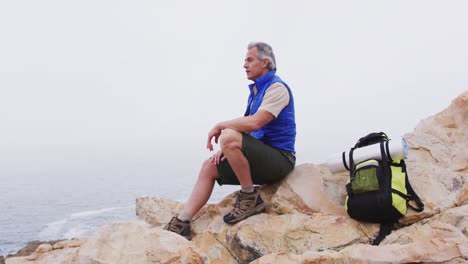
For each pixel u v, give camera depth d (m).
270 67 4.33
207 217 4.46
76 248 4.54
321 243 3.59
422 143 4.77
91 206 149.88
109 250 3.54
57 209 143.00
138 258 3.33
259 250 3.69
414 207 3.67
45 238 84.56
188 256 3.25
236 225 3.97
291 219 3.88
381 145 3.70
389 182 3.55
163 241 3.41
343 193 4.22
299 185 4.25
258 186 4.67
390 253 2.94
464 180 4.05
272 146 4.25
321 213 3.97
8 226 103.25
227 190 81.31
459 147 4.72
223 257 3.91
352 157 3.88
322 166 4.51
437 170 4.23
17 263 4.51
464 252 2.80
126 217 111.31
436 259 2.82
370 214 3.59
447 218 3.48
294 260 3.00
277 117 4.17
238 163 3.91
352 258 2.98
